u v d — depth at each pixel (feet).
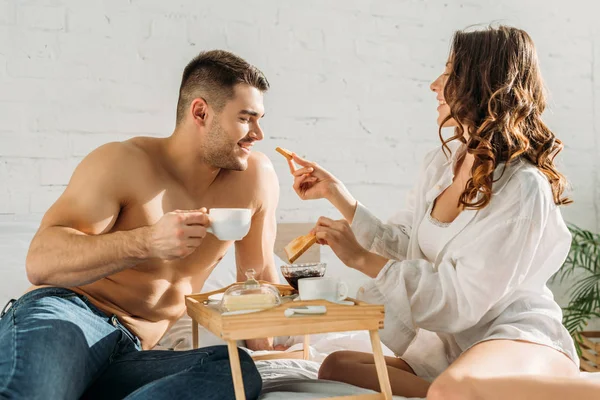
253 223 5.93
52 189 7.84
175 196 5.28
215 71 5.20
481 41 5.34
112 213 4.87
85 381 4.30
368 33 9.17
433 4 9.46
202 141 5.25
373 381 4.99
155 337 5.34
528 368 4.41
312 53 8.91
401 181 9.32
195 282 5.50
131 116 8.14
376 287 5.06
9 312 4.48
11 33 7.70
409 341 5.00
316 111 8.93
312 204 8.85
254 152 6.05
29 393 3.87
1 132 7.66
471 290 4.75
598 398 3.80
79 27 7.93
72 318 4.41
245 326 3.95
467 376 4.12
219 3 8.48
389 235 6.17
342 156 9.04
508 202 4.89
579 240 10.00
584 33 10.10
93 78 7.99
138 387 4.36
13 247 6.95
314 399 4.09
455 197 5.40
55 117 7.85
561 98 9.99
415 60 9.39
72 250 4.44
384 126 9.25
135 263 4.47
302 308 4.13
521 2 9.84
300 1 8.85
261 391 4.62
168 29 8.27
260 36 8.67
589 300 9.38
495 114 5.07
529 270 5.07
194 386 4.06
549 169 5.32
